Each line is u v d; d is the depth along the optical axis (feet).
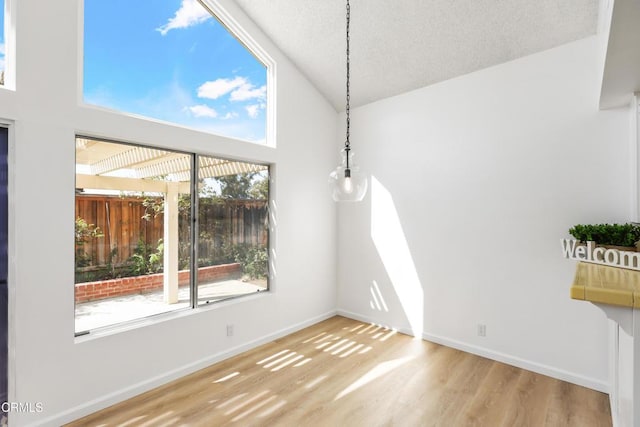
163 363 8.50
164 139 8.53
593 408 7.34
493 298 9.75
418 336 11.51
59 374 6.79
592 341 8.15
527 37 8.64
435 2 8.57
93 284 7.63
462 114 10.38
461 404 7.57
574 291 4.39
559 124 8.59
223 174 10.33
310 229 12.87
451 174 10.63
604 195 7.97
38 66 6.49
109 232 7.89
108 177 7.86
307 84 12.69
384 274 12.50
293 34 10.86
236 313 10.27
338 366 9.45
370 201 12.93
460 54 9.75
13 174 6.28
